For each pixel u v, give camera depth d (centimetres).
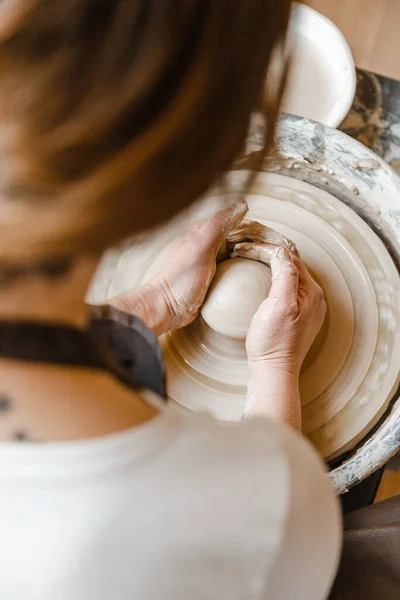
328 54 140
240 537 40
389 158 139
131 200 31
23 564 36
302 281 109
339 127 140
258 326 102
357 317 121
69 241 31
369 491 127
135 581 38
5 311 35
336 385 117
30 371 36
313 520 45
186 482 39
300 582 46
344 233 127
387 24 161
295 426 97
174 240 116
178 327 111
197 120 32
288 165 130
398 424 113
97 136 30
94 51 29
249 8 32
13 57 29
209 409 113
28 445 35
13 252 31
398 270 126
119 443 37
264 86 36
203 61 31
